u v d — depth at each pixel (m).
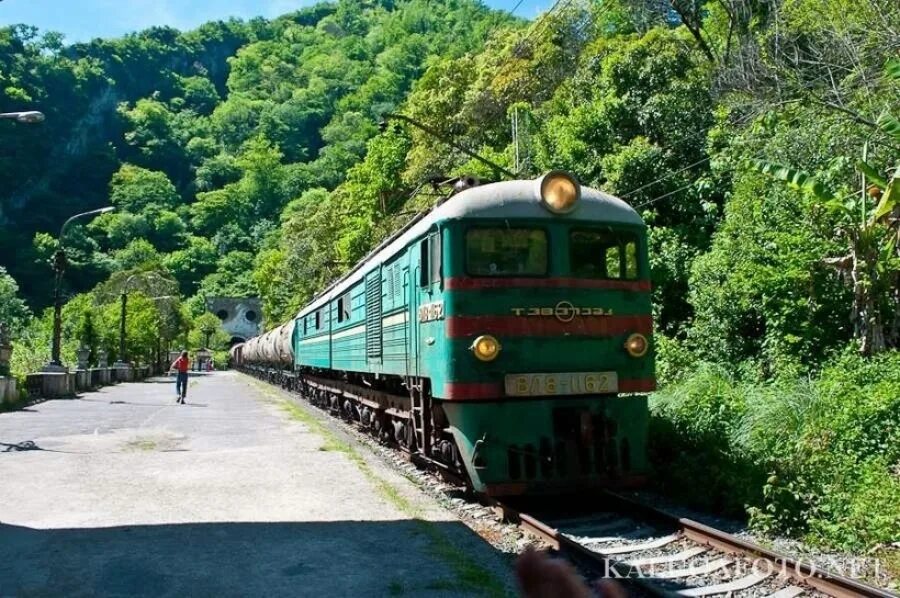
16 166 122.19
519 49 40.72
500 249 9.14
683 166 20.98
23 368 32.19
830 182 13.72
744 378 14.10
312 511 8.88
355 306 15.72
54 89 143.25
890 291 12.55
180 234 133.62
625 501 8.96
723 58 24.09
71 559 7.00
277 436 16.17
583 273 9.34
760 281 13.77
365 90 128.25
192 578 6.45
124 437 15.95
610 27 39.84
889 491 8.02
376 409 14.84
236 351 72.56
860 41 17.03
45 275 103.25
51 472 11.54
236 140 164.00
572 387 8.98
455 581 6.29
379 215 47.31
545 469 8.91
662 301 19.06
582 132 23.09
